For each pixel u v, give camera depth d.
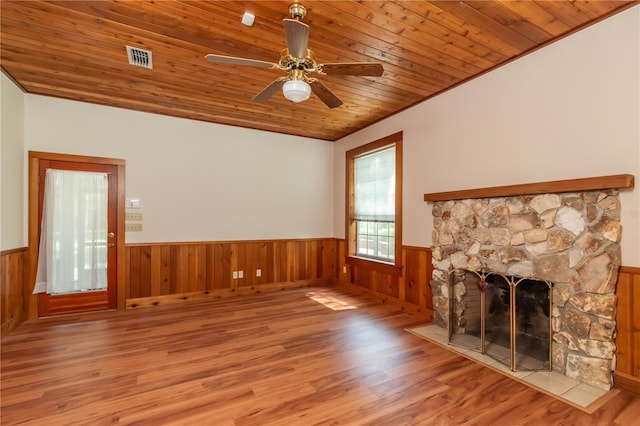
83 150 4.23
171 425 1.96
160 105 4.35
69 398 2.24
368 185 5.32
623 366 2.33
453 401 2.22
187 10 2.36
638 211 2.27
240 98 4.07
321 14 2.39
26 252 3.91
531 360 2.81
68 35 2.69
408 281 4.33
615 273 2.33
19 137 3.76
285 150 5.73
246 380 2.50
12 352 3.00
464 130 3.57
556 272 2.63
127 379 2.51
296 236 5.80
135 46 2.87
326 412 2.09
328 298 5.04
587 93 2.56
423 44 2.82
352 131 5.54
